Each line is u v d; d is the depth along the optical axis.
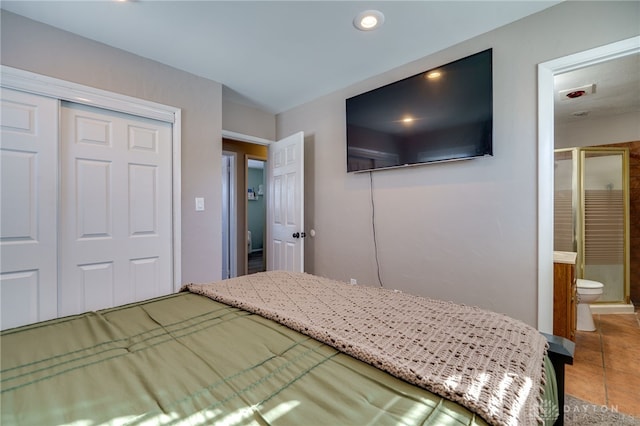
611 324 2.77
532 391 0.69
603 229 3.32
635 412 1.51
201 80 2.62
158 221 2.40
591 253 3.33
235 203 4.39
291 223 3.21
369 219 2.72
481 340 0.93
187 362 0.82
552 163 1.80
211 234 2.68
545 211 1.81
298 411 0.62
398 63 2.42
